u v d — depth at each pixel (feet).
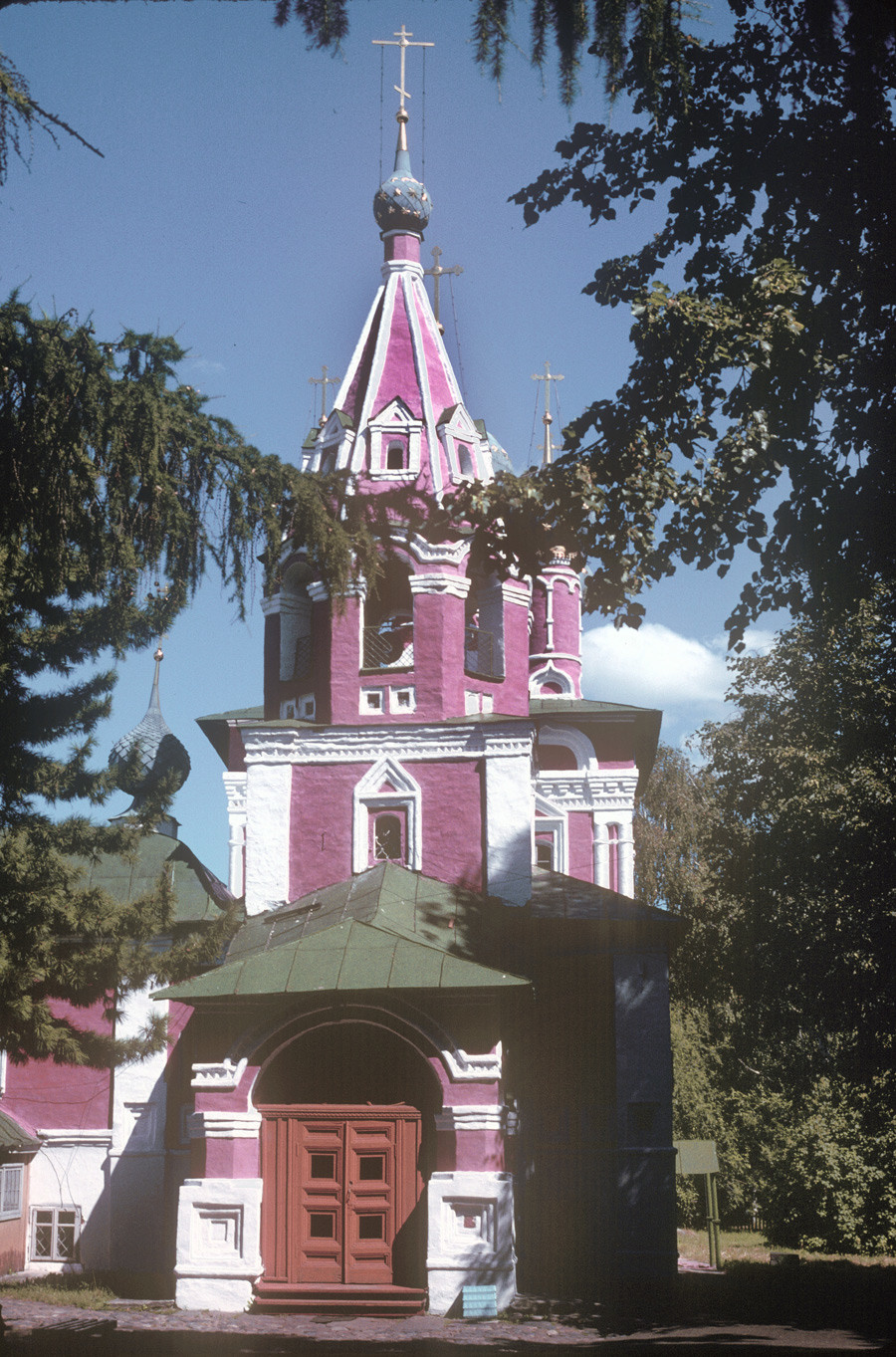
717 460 42.57
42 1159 73.05
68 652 51.03
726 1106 125.80
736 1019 119.34
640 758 108.06
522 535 44.78
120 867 79.56
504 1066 59.21
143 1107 72.33
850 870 80.23
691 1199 124.98
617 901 71.41
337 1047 60.34
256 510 36.70
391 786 72.02
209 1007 59.31
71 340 34.19
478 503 42.75
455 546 74.69
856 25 31.89
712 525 43.80
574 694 107.04
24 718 51.34
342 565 38.60
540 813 93.45
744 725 99.40
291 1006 58.65
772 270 41.32
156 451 34.50
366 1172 58.39
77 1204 72.18
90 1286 63.21
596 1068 69.10
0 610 48.75
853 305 43.06
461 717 73.20
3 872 50.37
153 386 35.40
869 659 84.02
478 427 81.56
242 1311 55.21
